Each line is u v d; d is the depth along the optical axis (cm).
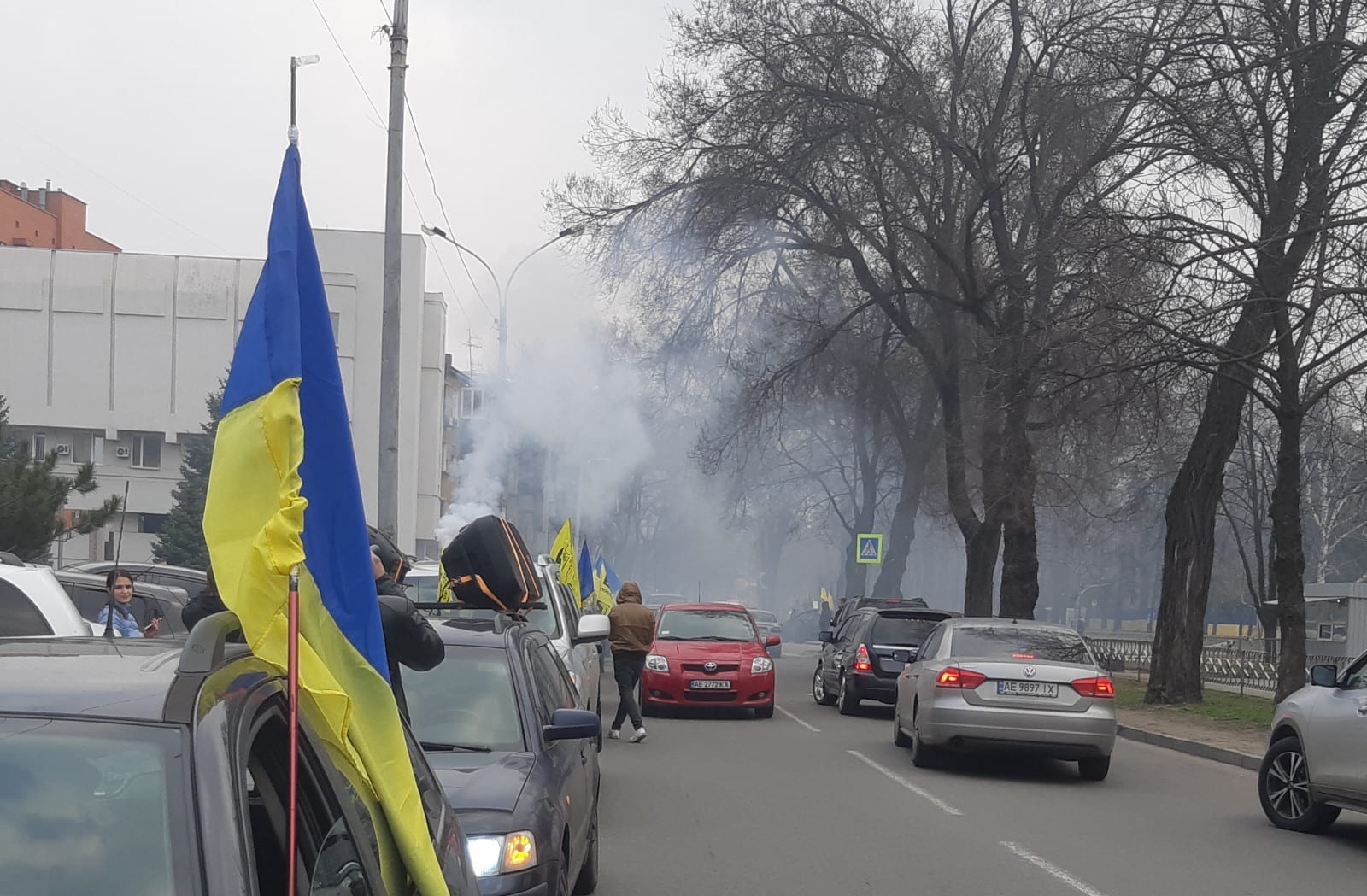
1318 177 1806
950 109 2789
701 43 2794
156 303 5825
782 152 2756
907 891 845
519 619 797
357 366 5506
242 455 321
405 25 1833
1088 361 1938
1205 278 1789
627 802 1193
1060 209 2389
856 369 3378
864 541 4259
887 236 2853
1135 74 1950
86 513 2302
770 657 2072
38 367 5800
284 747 301
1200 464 2291
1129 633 6047
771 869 905
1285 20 1788
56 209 7269
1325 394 1862
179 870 238
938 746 1403
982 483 2872
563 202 2969
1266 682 2802
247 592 307
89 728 259
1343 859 987
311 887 285
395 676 520
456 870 395
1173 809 1230
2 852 243
